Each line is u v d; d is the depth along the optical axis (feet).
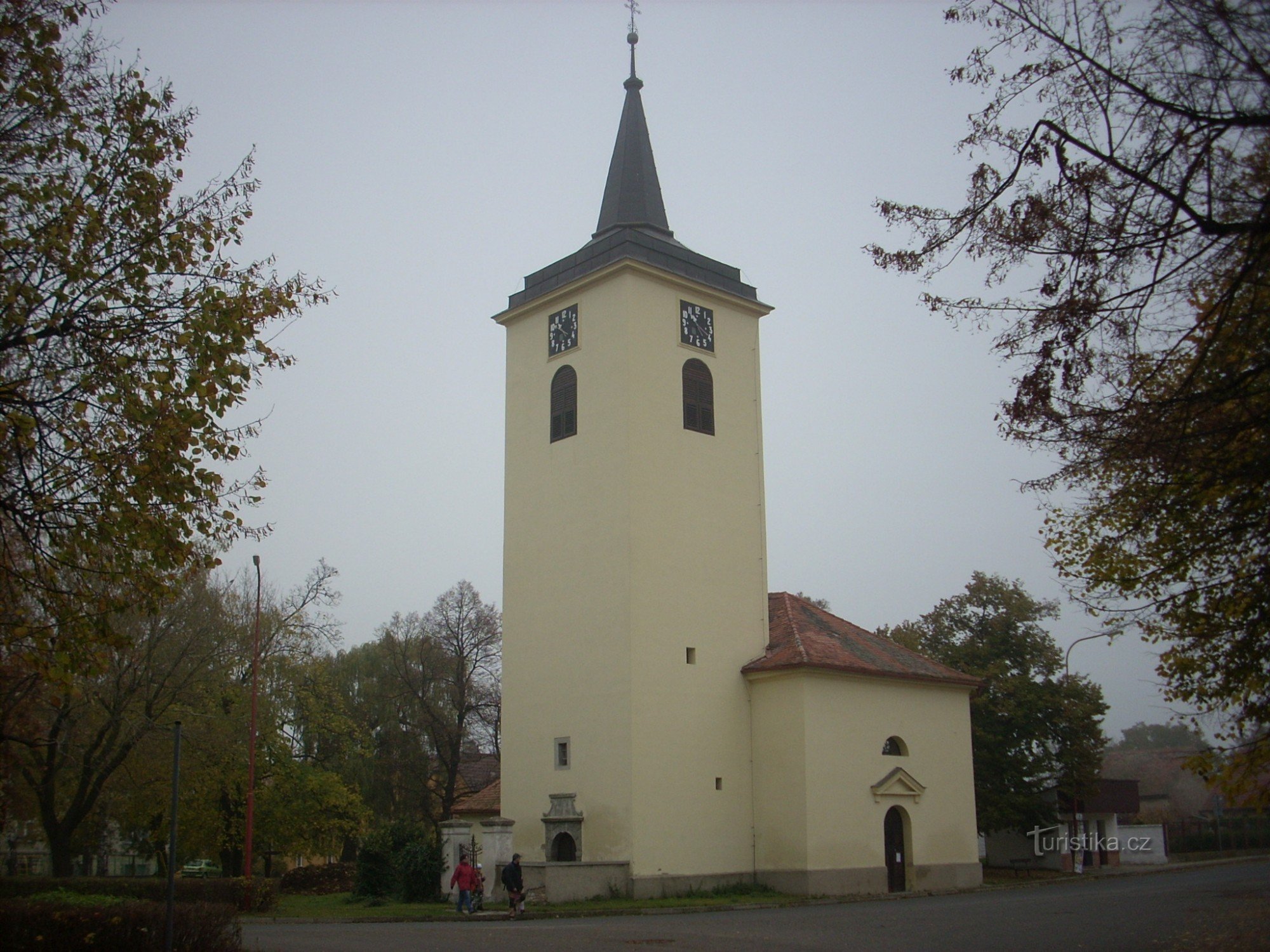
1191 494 43.01
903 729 136.15
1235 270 38.37
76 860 217.77
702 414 137.90
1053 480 45.32
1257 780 47.21
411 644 204.44
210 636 140.05
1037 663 175.11
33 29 45.52
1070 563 53.93
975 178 42.06
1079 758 171.01
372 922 104.27
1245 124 35.76
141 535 45.24
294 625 164.45
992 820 167.94
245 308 48.70
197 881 118.52
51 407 45.11
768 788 128.26
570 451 135.23
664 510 129.70
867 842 128.06
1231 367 40.52
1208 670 49.65
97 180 47.09
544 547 136.05
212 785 151.23
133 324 46.85
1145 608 49.85
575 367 137.18
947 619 182.80
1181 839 226.38
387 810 207.00
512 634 137.90
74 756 130.93
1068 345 41.70
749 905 110.93
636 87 152.56
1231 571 47.32
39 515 44.29
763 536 140.97
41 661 44.50
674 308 137.49
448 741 199.62
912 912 99.76
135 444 45.57
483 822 118.52
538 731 131.34
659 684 123.95
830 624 146.10
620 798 119.44
